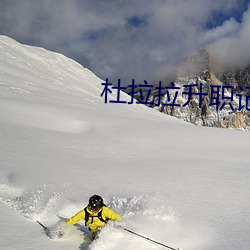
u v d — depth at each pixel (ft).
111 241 17.26
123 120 100.53
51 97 146.82
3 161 37.91
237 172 40.52
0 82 147.64
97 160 45.14
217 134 82.28
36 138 56.44
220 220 21.99
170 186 31.86
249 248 17.08
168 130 84.53
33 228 19.34
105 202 25.94
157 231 19.20
